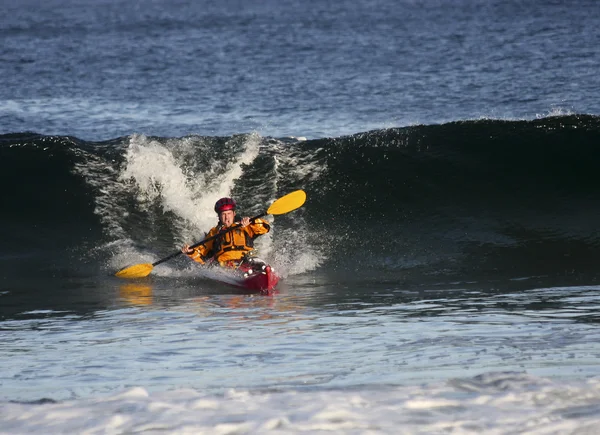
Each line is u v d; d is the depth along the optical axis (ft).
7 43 557.74
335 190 157.28
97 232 148.87
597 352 73.97
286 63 401.08
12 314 104.12
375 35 533.55
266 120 258.78
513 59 377.30
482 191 156.15
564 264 130.93
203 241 132.26
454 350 77.10
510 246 140.36
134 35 607.37
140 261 140.26
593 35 456.04
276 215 152.05
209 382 67.82
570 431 45.68
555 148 165.58
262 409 50.01
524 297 107.34
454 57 395.75
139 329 92.99
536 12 644.69
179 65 406.00
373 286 119.75
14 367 76.07
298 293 115.96
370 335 86.17
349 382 65.82
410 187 157.48
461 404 50.85
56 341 87.56
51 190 156.56
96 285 124.77
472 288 115.65
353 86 320.91
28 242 145.07
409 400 51.47
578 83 306.55
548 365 69.46
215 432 45.98
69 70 392.88
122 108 284.82
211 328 92.58
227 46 497.46
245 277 121.29
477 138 168.96
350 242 143.54
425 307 102.22
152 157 162.09
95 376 71.61
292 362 74.64
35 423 48.29
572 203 152.97
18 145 165.17
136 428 46.65
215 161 163.63
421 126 174.29
